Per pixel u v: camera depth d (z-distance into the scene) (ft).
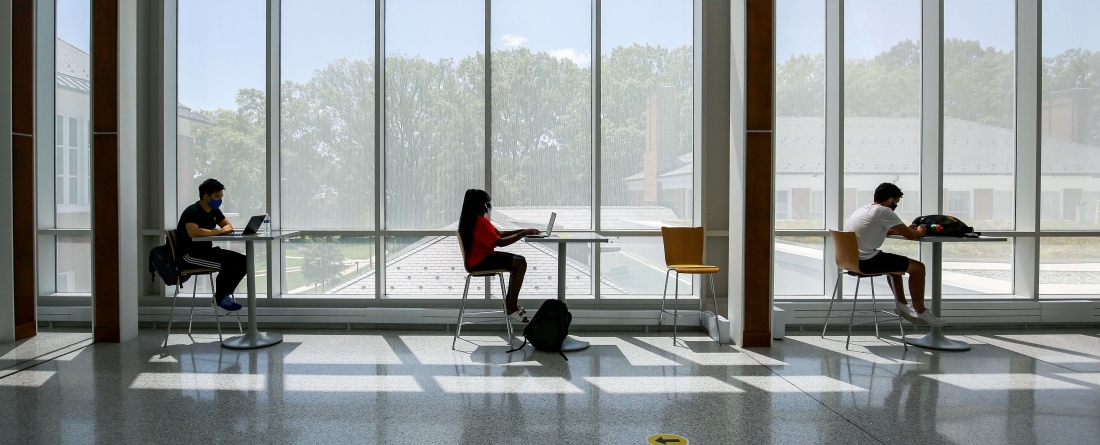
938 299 16.46
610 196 19.17
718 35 18.54
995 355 15.39
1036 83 18.92
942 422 10.67
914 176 19.43
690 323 18.16
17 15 16.88
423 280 19.10
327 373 13.64
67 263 19.56
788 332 18.03
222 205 18.93
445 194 19.12
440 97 18.99
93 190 16.24
